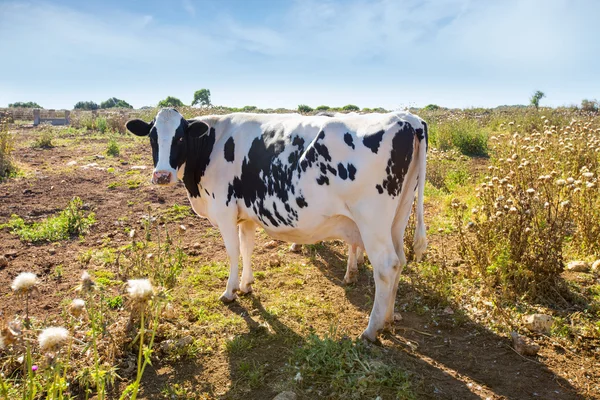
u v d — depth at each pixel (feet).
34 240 21.11
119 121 63.72
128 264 17.12
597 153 24.50
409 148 11.92
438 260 16.98
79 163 38.75
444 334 13.16
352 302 15.35
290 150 13.02
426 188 28.96
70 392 10.39
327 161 12.16
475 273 16.07
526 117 53.06
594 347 12.15
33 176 33.47
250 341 12.97
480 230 16.34
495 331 13.10
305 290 16.30
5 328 7.78
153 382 11.16
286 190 13.11
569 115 56.70
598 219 17.56
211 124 15.31
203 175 15.25
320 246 20.43
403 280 16.67
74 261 18.81
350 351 11.76
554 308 14.03
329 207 12.56
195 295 15.87
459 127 43.91
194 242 21.26
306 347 12.19
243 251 15.92
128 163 38.88
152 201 27.66
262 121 14.33
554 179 18.72
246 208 14.56
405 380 10.77
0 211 25.09
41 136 50.70
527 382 10.90
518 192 16.55
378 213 12.00
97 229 22.80
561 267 14.75
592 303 13.92
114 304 14.60
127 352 12.13
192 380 11.25
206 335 13.32
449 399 10.30
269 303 15.35
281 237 14.40
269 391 10.71
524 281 14.69
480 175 31.22
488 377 11.12
